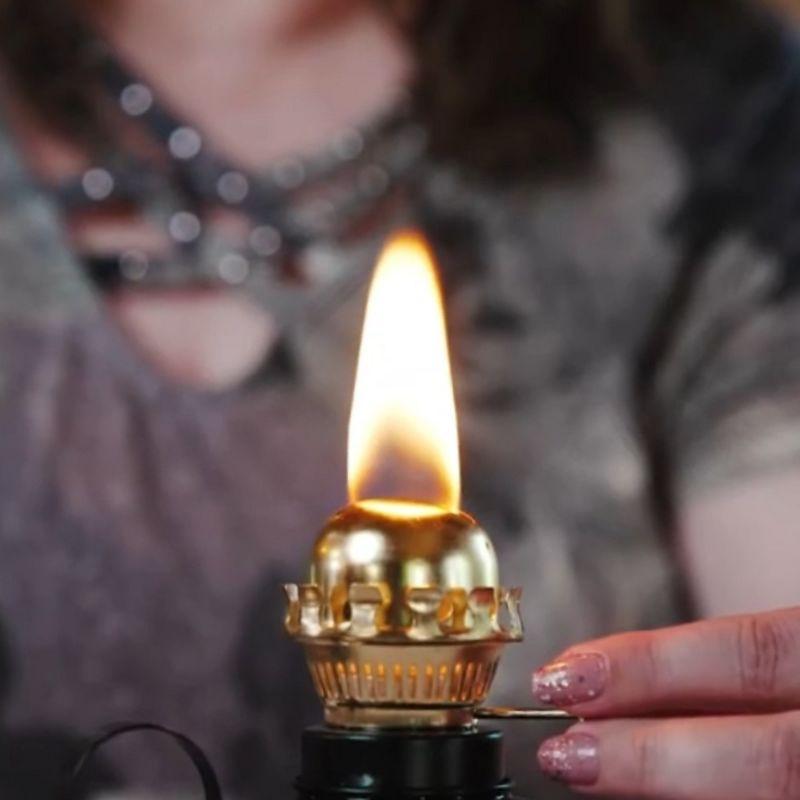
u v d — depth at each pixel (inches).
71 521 53.3
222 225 55.3
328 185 55.7
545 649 53.4
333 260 55.1
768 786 30.2
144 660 52.8
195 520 53.5
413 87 56.7
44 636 52.7
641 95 57.9
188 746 26.5
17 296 54.6
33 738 52.3
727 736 30.5
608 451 54.6
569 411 54.9
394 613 25.7
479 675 26.2
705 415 56.0
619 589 53.9
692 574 55.9
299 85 56.5
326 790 25.8
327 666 26.0
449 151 56.2
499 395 54.8
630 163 57.0
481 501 54.2
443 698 26.0
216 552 53.3
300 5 56.4
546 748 30.3
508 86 57.0
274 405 54.2
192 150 55.6
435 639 25.7
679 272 56.4
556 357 55.4
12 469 53.6
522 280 55.6
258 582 53.2
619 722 30.4
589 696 30.1
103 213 55.2
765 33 58.8
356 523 26.0
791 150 57.2
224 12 56.1
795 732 30.4
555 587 53.9
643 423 56.0
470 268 55.5
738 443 55.6
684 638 30.9
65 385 54.1
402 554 25.7
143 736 52.3
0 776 51.9
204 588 53.1
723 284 56.4
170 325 54.8
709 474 55.8
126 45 56.3
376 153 56.1
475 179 56.2
